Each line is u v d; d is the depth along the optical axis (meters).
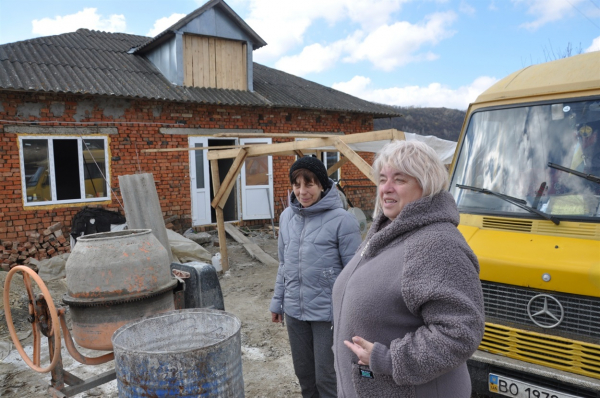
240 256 9.16
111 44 12.07
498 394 2.66
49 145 8.63
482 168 3.39
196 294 3.81
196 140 10.48
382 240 1.61
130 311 3.01
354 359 1.67
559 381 2.43
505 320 2.72
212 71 11.16
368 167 5.21
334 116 12.90
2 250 8.12
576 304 2.46
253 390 3.76
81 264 3.00
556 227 2.82
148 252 3.15
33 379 4.04
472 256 1.49
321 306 2.62
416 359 1.38
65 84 8.44
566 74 3.26
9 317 3.29
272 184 12.01
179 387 2.15
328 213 2.68
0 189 8.15
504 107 3.45
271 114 11.66
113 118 9.38
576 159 2.98
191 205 10.50
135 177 7.29
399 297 1.50
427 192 1.57
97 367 4.29
